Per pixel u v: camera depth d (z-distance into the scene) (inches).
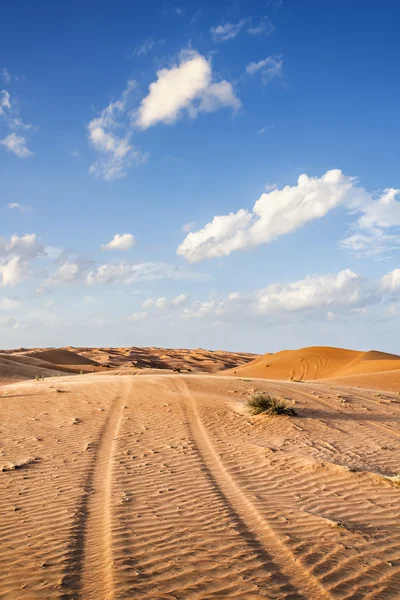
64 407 600.7
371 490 292.7
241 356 5935.0
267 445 413.7
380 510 258.4
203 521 235.3
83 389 762.8
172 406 599.2
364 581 176.7
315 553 200.1
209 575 178.5
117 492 279.4
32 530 220.4
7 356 2167.8
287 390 783.1
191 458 363.9
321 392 791.7
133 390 740.7
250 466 344.5
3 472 320.5
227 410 580.4
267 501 268.7
